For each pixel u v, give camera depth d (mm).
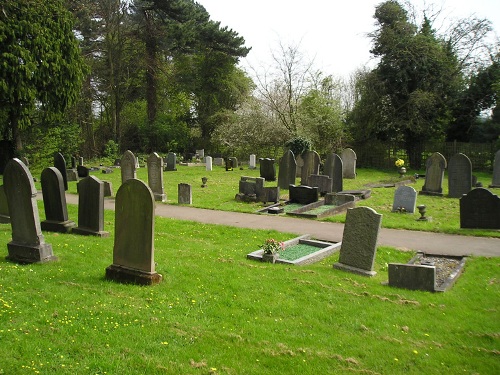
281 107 38969
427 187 21672
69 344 5699
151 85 46469
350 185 25453
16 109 29219
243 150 41562
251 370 5336
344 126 38531
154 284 8078
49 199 12516
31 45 28766
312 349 5938
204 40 45938
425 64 35906
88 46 41656
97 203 11914
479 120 37719
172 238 12531
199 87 48812
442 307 7711
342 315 7230
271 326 6629
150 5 41969
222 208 17703
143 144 46188
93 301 7125
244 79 49094
